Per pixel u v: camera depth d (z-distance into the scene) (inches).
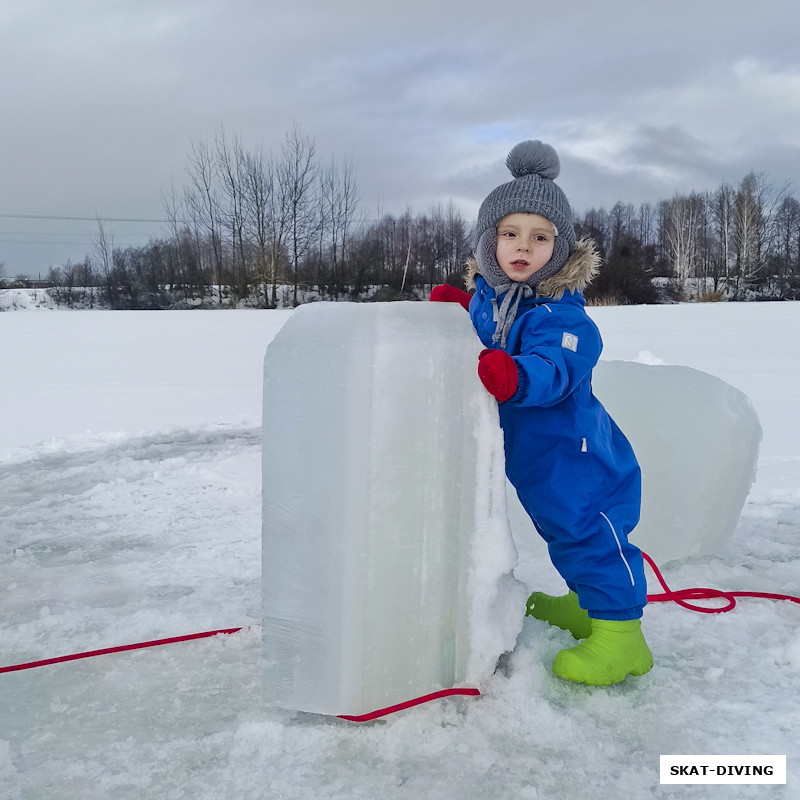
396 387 58.7
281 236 1665.8
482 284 78.0
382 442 58.6
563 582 91.4
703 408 96.2
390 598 60.3
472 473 62.1
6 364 381.1
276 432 60.6
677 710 63.7
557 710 63.3
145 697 66.4
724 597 87.2
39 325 741.3
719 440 96.0
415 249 1743.4
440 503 61.2
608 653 67.5
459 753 57.4
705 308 997.8
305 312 62.1
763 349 410.9
